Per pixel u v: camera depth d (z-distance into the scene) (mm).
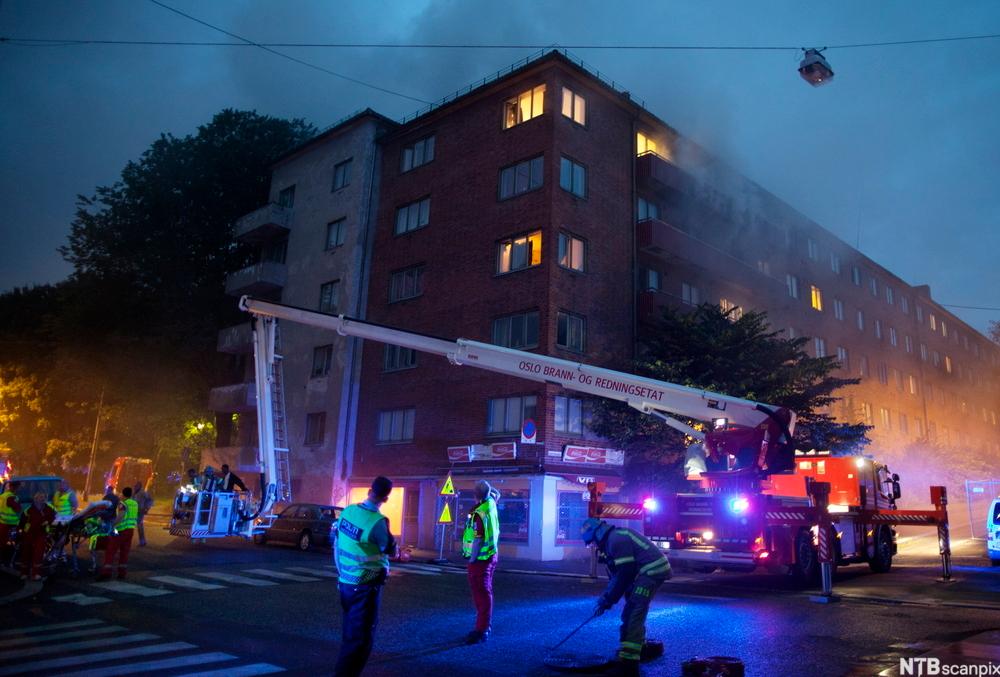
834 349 42844
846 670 6645
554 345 23500
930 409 55125
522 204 25406
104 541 13109
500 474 23281
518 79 26750
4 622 8914
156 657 7023
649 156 27766
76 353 38469
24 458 49188
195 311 39062
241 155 41750
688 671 6512
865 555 15992
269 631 8422
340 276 31609
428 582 13859
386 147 32375
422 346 15023
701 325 24406
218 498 18375
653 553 6797
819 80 17641
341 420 29531
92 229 39750
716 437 14211
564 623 9203
